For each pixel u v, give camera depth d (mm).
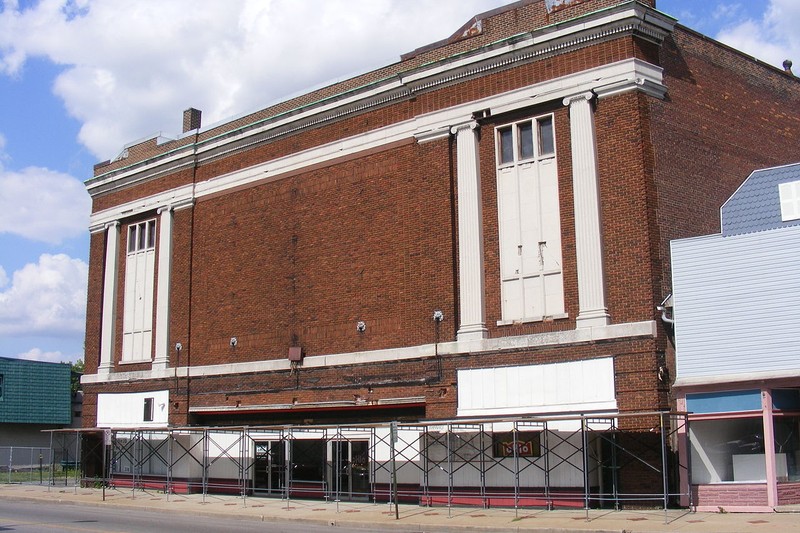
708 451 23766
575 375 25750
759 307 23422
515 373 27016
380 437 30812
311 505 30047
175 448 37750
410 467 29781
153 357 39625
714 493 23422
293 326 34031
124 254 42438
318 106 34000
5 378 59500
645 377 24391
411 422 29500
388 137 31797
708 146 28219
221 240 37656
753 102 30984
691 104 27891
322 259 33469
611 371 25031
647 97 26219
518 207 28016
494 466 27203
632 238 25312
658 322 24750
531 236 27625
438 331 29062
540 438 26281
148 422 39031
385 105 32094
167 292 39375
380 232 31625
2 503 34469
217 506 30531
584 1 27109
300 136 35094
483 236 28656
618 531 20188
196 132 40125
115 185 43000
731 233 24875
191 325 38219
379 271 31422
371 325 31344
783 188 24641
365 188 32406
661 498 23578
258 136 36469
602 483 25312
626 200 25578
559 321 26594
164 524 24719
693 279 24516
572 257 26594
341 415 32281
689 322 24344
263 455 35031
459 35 30469
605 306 25500
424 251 29859
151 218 41344
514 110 28234
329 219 33500
